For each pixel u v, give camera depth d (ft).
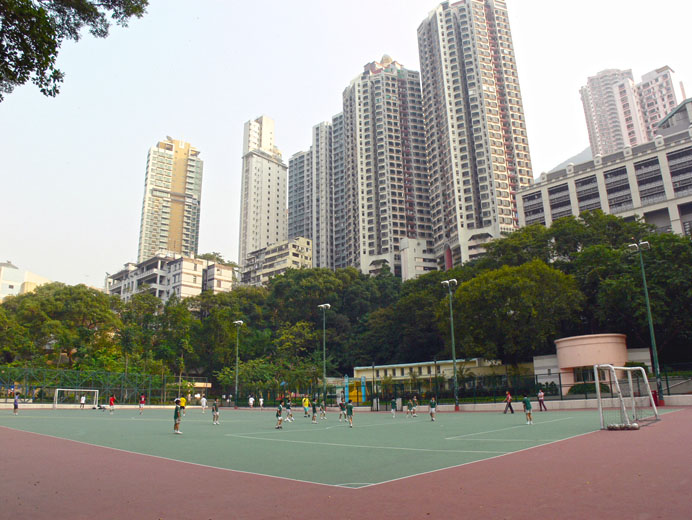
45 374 199.31
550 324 172.65
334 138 625.41
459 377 177.47
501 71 459.32
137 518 24.77
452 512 24.40
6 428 91.40
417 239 471.62
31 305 251.60
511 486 30.35
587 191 323.98
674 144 293.64
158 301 297.12
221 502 28.17
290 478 35.81
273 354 286.87
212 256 476.54
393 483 32.81
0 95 37.17
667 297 155.94
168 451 54.39
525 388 144.46
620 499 25.72
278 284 328.70
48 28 33.81
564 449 47.16
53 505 27.91
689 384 127.85
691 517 21.93
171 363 273.75
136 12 45.03
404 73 561.43
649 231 214.48
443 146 456.86
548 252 219.41
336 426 96.27
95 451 54.80
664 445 46.44
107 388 215.72
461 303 182.19
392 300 355.97
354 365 291.99
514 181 428.97
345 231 557.74
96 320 266.16
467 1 469.16
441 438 64.18
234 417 137.80
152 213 638.12
